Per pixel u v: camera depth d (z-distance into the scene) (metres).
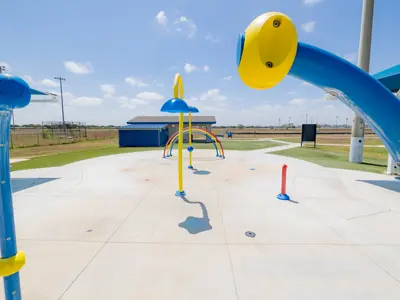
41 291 2.60
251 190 6.50
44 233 3.94
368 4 10.43
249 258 3.24
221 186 6.91
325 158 13.21
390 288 2.68
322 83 1.14
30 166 10.16
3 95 1.31
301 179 7.79
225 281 2.77
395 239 3.81
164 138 24.98
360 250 3.47
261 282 2.76
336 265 3.10
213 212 4.89
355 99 1.13
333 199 5.76
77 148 19.92
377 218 4.64
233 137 41.78
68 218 4.56
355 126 11.40
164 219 4.52
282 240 3.74
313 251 3.43
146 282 2.75
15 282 1.74
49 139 34.44
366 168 9.86
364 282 2.77
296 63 1.06
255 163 11.05
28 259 3.20
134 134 21.97
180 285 2.70
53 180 7.55
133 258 3.23
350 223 4.40
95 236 3.84
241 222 4.40
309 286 2.70
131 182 7.34
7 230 1.59
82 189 6.54
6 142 1.52
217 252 3.38
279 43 0.98
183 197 5.86
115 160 11.88
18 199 5.67
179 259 3.21
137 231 4.02
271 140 31.31
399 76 6.48
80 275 2.87
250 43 0.99
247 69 1.06
